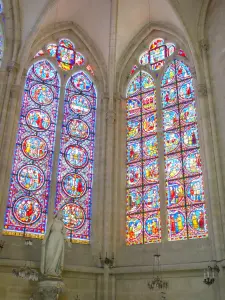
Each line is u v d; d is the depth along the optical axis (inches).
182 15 992.9
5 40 978.1
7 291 780.0
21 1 996.6
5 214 855.1
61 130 1002.7
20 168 912.3
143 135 1016.2
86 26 1125.7
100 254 892.0
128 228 932.6
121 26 1098.7
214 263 762.8
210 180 826.8
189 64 1022.4
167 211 897.5
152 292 821.9
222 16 935.0
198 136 927.0
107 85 1081.4
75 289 842.2
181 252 831.7
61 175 955.3
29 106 986.7
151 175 956.6
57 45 1106.7
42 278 760.3
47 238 786.2
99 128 1039.6
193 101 973.2
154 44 1129.4
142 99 1067.3
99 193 959.0
